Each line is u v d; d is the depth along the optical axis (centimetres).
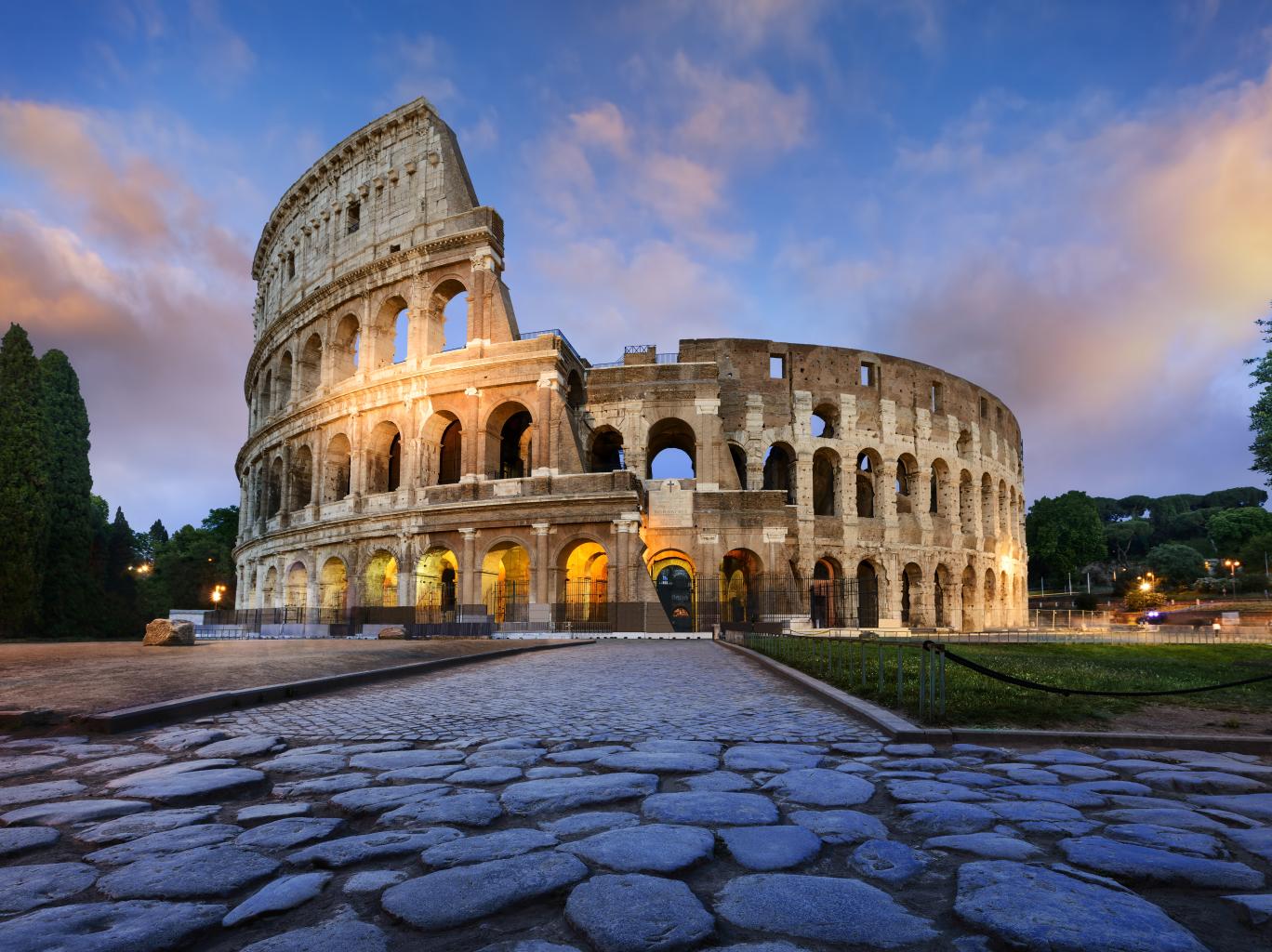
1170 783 787
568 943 410
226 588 9844
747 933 420
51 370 7150
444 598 5581
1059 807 681
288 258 7144
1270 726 1130
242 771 830
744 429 6291
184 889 480
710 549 5488
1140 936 405
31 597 6412
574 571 5303
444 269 5609
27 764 873
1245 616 8238
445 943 409
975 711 1172
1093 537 13250
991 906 443
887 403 6769
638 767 847
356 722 1202
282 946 403
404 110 6016
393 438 6303
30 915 438
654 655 2875
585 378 5912
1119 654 3058
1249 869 509
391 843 574
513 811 676
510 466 6031
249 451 7450
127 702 1259
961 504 7419
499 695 1581
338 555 5722
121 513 8200
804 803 700
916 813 661
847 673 1745
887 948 403
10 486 6419
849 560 6312
